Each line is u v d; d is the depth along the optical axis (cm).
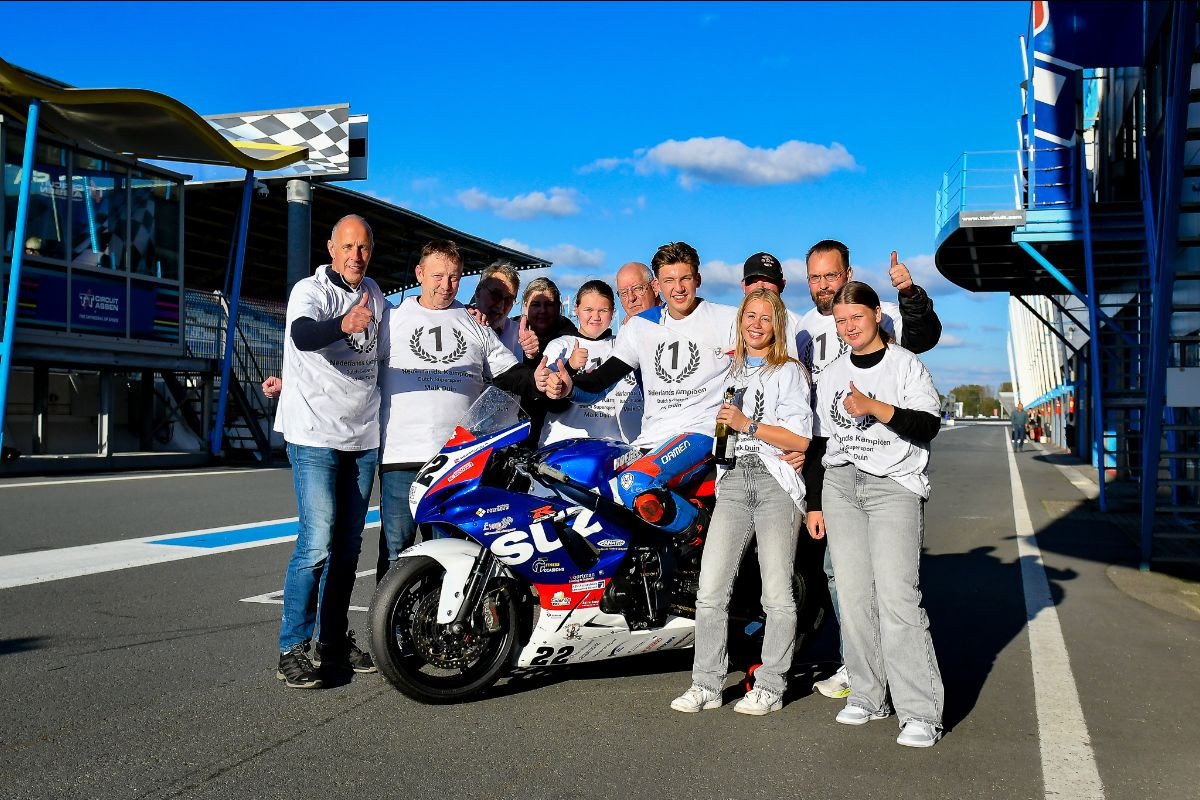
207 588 708
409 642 443
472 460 437
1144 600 705
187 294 2098
